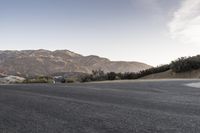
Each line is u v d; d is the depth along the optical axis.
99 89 11.89
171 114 5.17
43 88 12.66
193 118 4.75
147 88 12.48
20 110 5.81
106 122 4.46
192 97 8.26
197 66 29.73
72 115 5.15
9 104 6.78
